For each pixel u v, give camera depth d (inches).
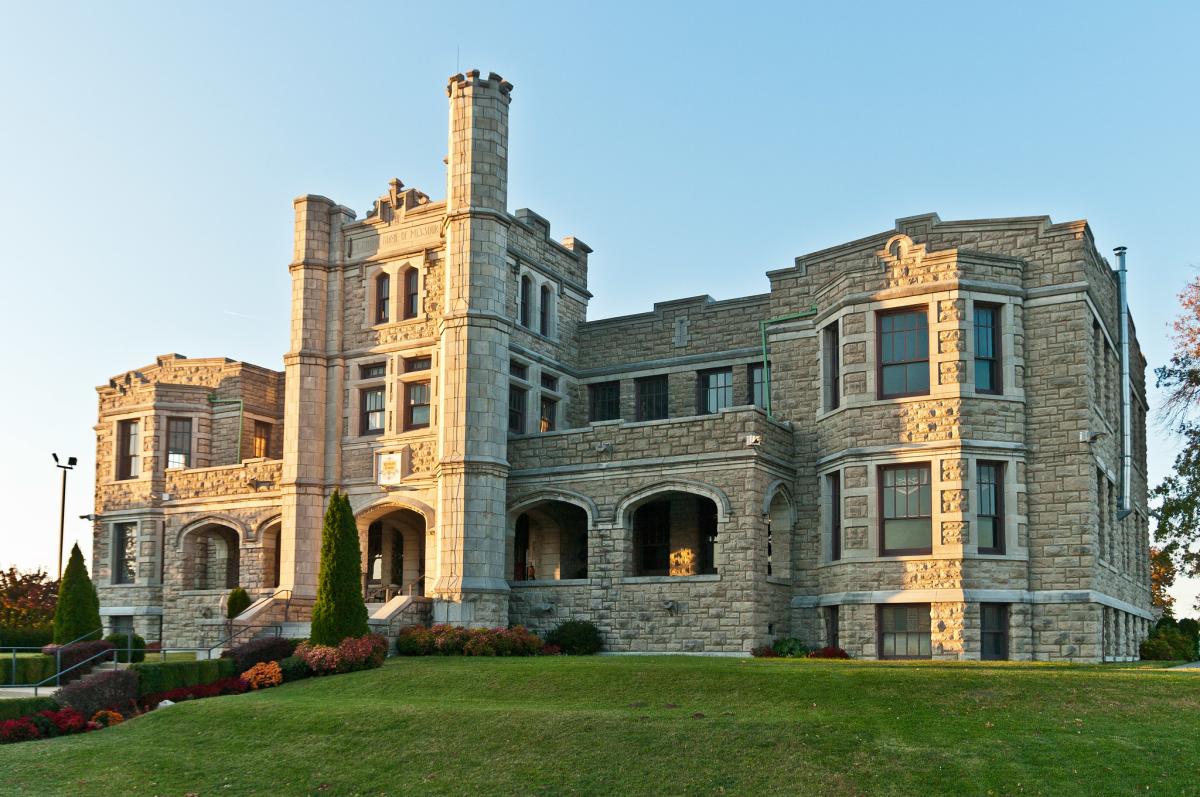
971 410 1235.2
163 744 897.5
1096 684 854.5
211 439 1969.7
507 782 745.0
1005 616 1223.5
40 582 2297.0
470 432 1384.1
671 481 1339.8
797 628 1342.3
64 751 893.2
